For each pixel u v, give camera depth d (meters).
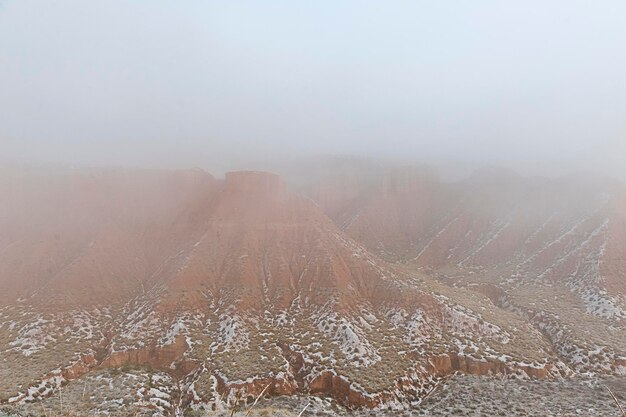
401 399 44.97
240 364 48.00
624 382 47.69
